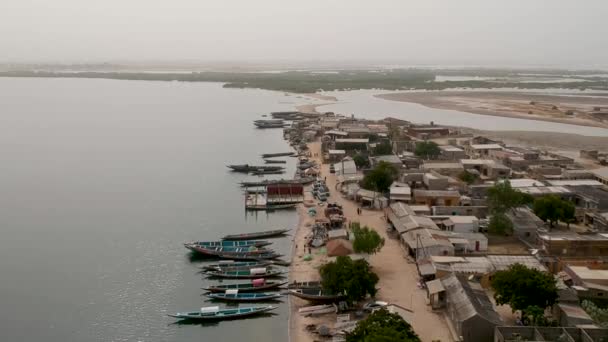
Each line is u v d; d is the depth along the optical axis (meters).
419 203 140.62
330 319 84.56
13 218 138.62
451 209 130.00
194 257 114.19
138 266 109.31
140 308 91.69
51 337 82.56
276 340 80.19
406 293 90.94
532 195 138.50
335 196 156.75
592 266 96.94
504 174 168.88
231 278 102.88
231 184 174.75
